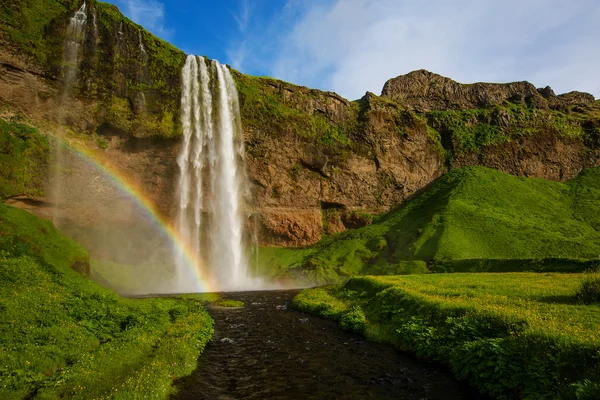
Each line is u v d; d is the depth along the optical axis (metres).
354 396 12.24
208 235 72.62
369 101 107.56
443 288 24.89
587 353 9.91
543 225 77.06
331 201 93.19
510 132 116.00
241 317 28.02
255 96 85.69
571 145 116.75
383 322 21.55
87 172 57.41
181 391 12.43
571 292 20.22
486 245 66.12
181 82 70.44
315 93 101.31
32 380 10.48
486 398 11.48
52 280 20.30
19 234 24.08
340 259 75.31
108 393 10.11
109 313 18.47
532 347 11.42
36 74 54.28
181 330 18.78
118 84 62.22
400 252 70.94
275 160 85.06
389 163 101.81
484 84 136.62
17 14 53.69
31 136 51.38
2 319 13.74
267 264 77.94
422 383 13.20
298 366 15.59
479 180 96.75
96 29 61.06
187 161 69.62
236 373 14.65
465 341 14.34
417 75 139.25
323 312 28.17
